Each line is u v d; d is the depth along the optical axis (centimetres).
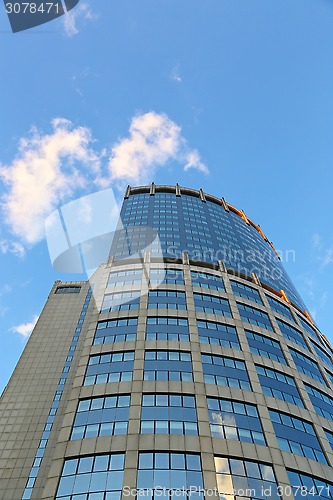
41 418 5662
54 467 2812
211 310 4862
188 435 3070
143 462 2830
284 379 4134
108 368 3794
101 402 3403
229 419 3316
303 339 5338
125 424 3145
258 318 5109
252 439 3180
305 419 3662
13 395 6084
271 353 4481
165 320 4497
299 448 3278
